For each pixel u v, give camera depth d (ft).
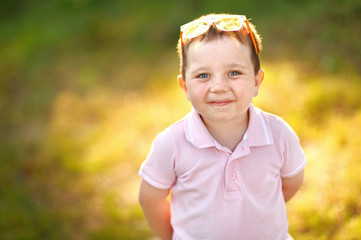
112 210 9.00
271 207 4.42
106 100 13.58
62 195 9.79
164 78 14.06
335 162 8.81
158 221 5.16
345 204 7.54
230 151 4.25
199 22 4.19
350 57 12.96
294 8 15.96
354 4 15.25
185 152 4.39
